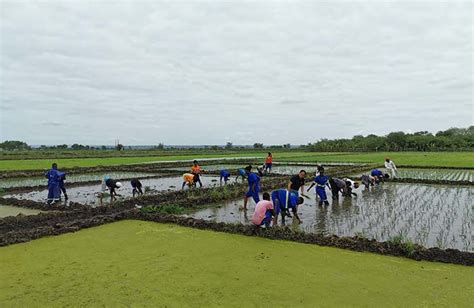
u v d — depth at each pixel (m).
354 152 83.94
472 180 23.88
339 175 26.91
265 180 22.11
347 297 5.89
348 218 12.47
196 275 6.87
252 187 13.45
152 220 11.77
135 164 39.34
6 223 11.30
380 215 12.95
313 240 9.19
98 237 9.66
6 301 5.75
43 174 28.86
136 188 18.66
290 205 11.59
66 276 6.82
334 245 8.84
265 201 10.21
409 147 89.44
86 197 17.75
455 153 70.06
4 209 14.62
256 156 63.19
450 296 5.92
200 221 10.95
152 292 6.11
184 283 6.49
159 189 20.98
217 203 15.77
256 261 7.68
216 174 29.47
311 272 7.03
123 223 11.44
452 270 7.19
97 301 5.77
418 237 9.98
